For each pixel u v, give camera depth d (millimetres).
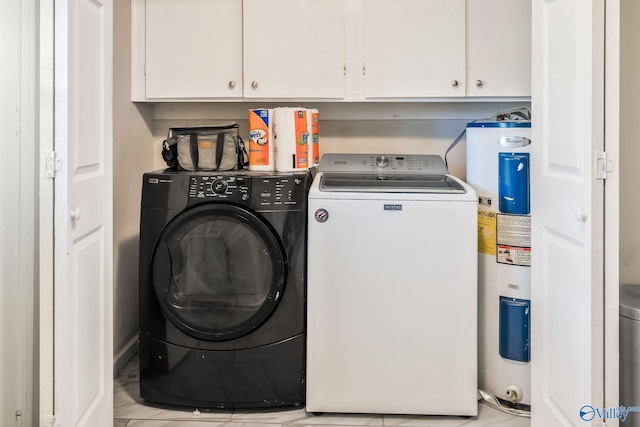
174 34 2801
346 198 2201
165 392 2295
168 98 2828
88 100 1728
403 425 2189
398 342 2219
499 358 2336
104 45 1875
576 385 1627
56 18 1513
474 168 2416
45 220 1544
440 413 2232
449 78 2738
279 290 2227
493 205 2340
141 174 2977
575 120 1603
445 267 2197
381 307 2215
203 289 2266
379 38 2752
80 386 1691
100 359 1874
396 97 2771
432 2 2725
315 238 2215
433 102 2996
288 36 2764
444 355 2213
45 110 1527
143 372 2307
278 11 2754
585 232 1536
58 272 1547
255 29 2764
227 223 2246
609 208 1501
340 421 2221
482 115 3023
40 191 1540
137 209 2924
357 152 3100
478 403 2387
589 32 1493
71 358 1614
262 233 2221
